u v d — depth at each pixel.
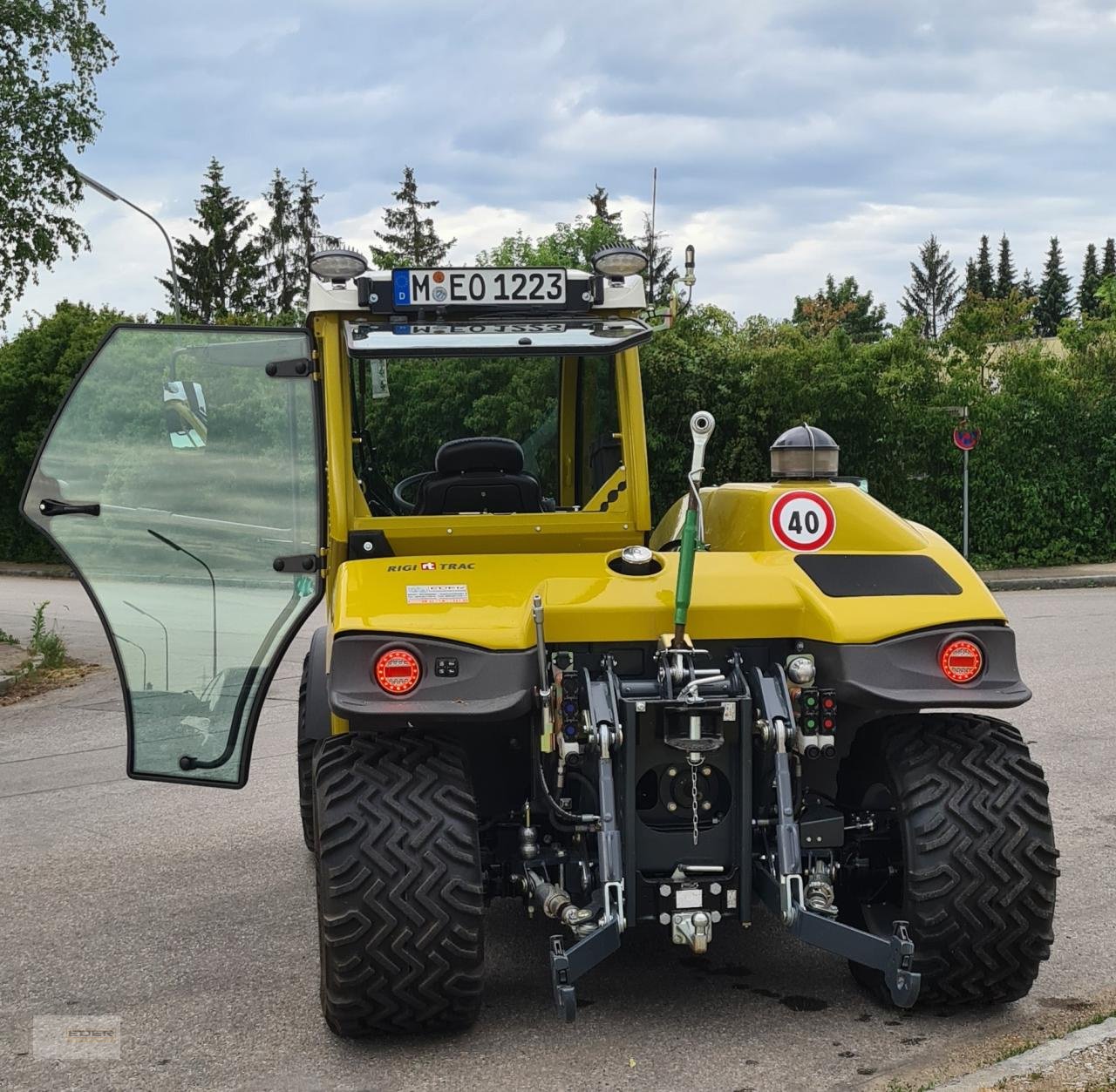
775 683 3.95
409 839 3.83
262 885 5.88
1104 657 11.71
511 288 4.75
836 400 19.88
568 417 4.99
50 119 17.08
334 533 4.66
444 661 3.88
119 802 7.69
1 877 6.17
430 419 4.86
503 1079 3.74
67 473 4.70
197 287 65.56
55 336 33.41
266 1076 3.82
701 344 20.22
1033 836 3.91
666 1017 4.17
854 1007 4.21
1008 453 20.84
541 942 4.98
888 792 4.30
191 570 4.74
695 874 3.91
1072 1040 3.68
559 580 4.09
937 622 3.95
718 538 4.81
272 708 10.69
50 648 13.79
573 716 3.83
